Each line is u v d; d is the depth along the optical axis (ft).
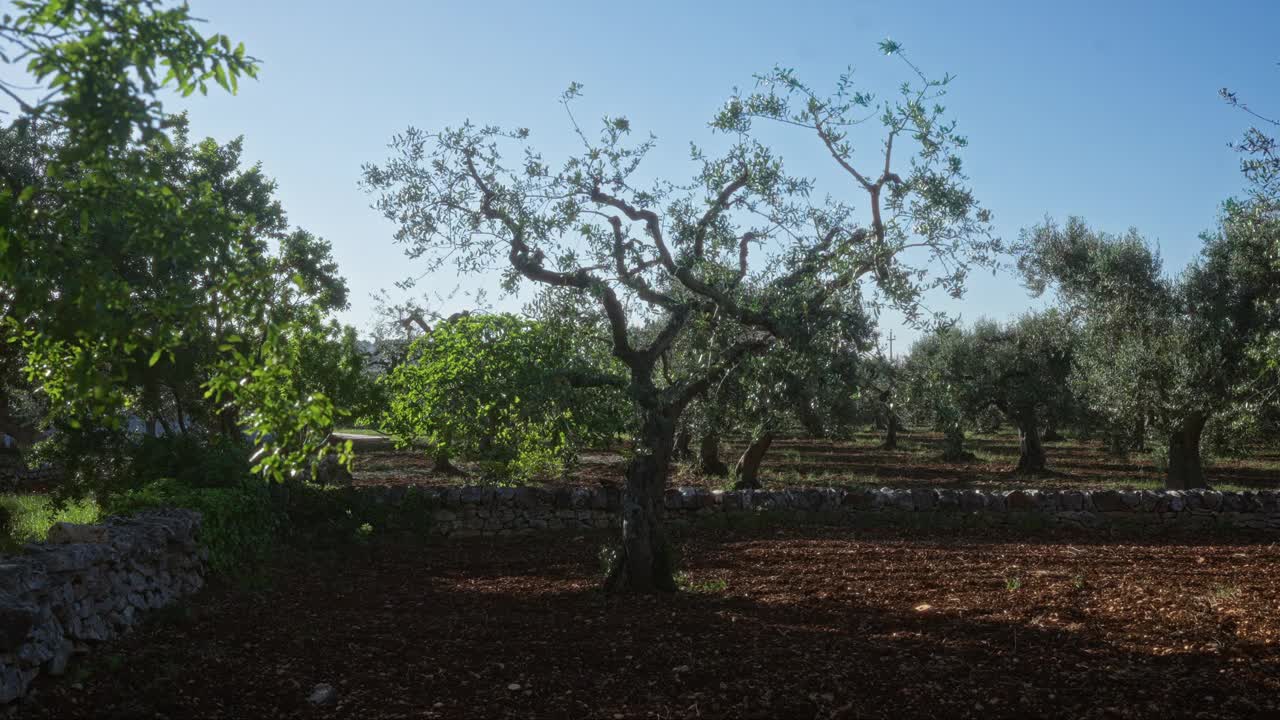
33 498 42.16
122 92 12.49
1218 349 61.72
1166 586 32.12
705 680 21.42
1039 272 79.05
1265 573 34.94
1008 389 91.09
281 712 19.47
